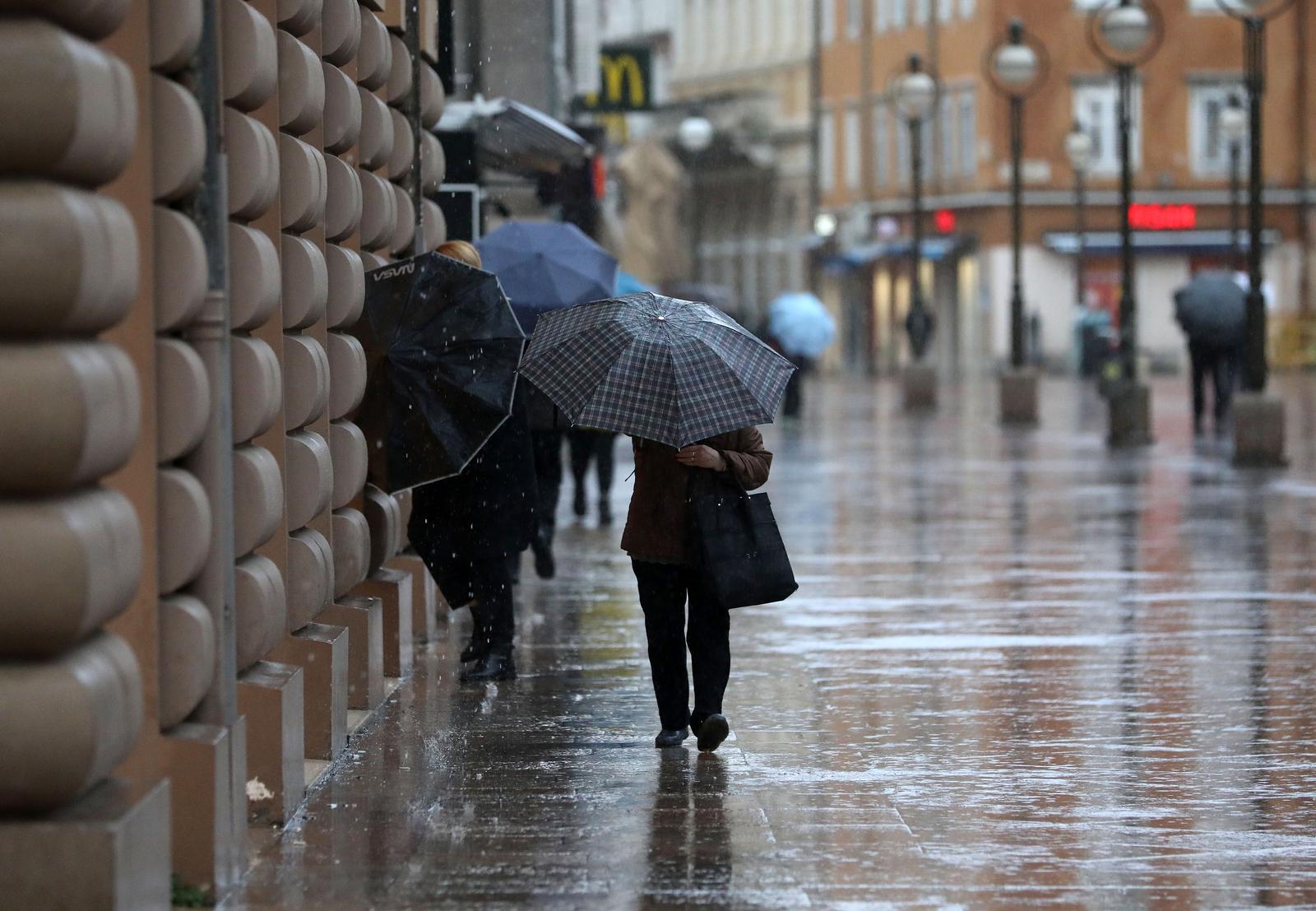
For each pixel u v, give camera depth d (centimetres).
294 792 1986
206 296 1678
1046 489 5975
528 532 2838
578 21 11494
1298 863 1838
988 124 17875
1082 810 2044
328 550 2362
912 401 10900
